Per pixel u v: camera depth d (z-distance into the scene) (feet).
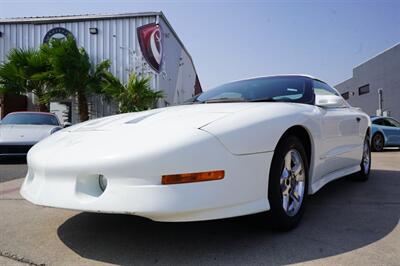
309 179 9.21
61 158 6.95
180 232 8.25
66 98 44.73
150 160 6.26
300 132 9.09
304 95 10.30
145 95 40.52
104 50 47.32
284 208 7.98
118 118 8.83
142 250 7.25
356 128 12.70
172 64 53.47
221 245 7.42
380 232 8.13
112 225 8.87
